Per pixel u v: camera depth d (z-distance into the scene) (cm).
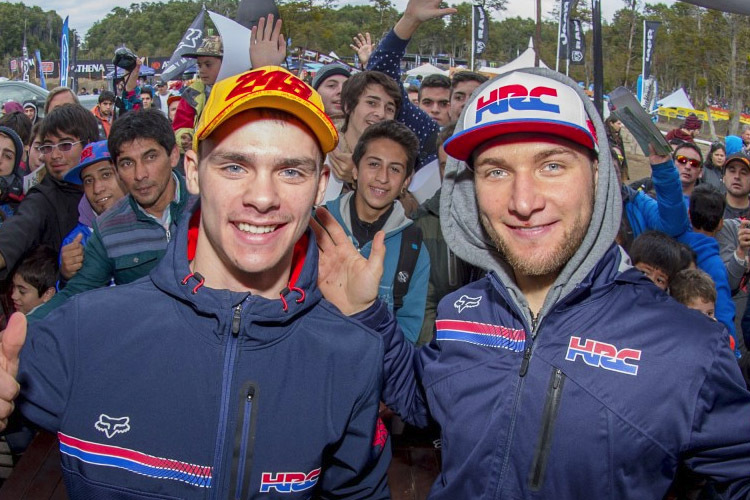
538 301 155
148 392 129
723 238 434
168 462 129
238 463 130
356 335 141
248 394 131
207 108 131
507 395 143
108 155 308
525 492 139
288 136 128
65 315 133
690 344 133
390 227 272
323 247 168
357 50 477
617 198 143
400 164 273
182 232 137
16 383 123
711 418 132
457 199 167
